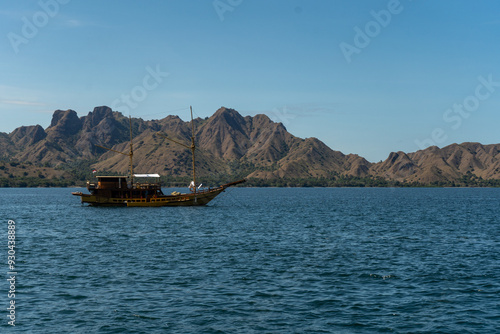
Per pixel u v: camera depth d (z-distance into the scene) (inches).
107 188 5152.6
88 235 2886.3
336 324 1170.0
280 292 1453.0
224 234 2960.1
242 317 1220.5
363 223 3818.9
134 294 1429.6
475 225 3649.1
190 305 1320.1
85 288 1499.8
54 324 1168.8
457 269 1796.3
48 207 6122.1
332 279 1627.7
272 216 4557.1
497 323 1173.7
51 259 2011.6
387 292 1453.0
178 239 2699.3
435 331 1123.3
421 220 4146.2
